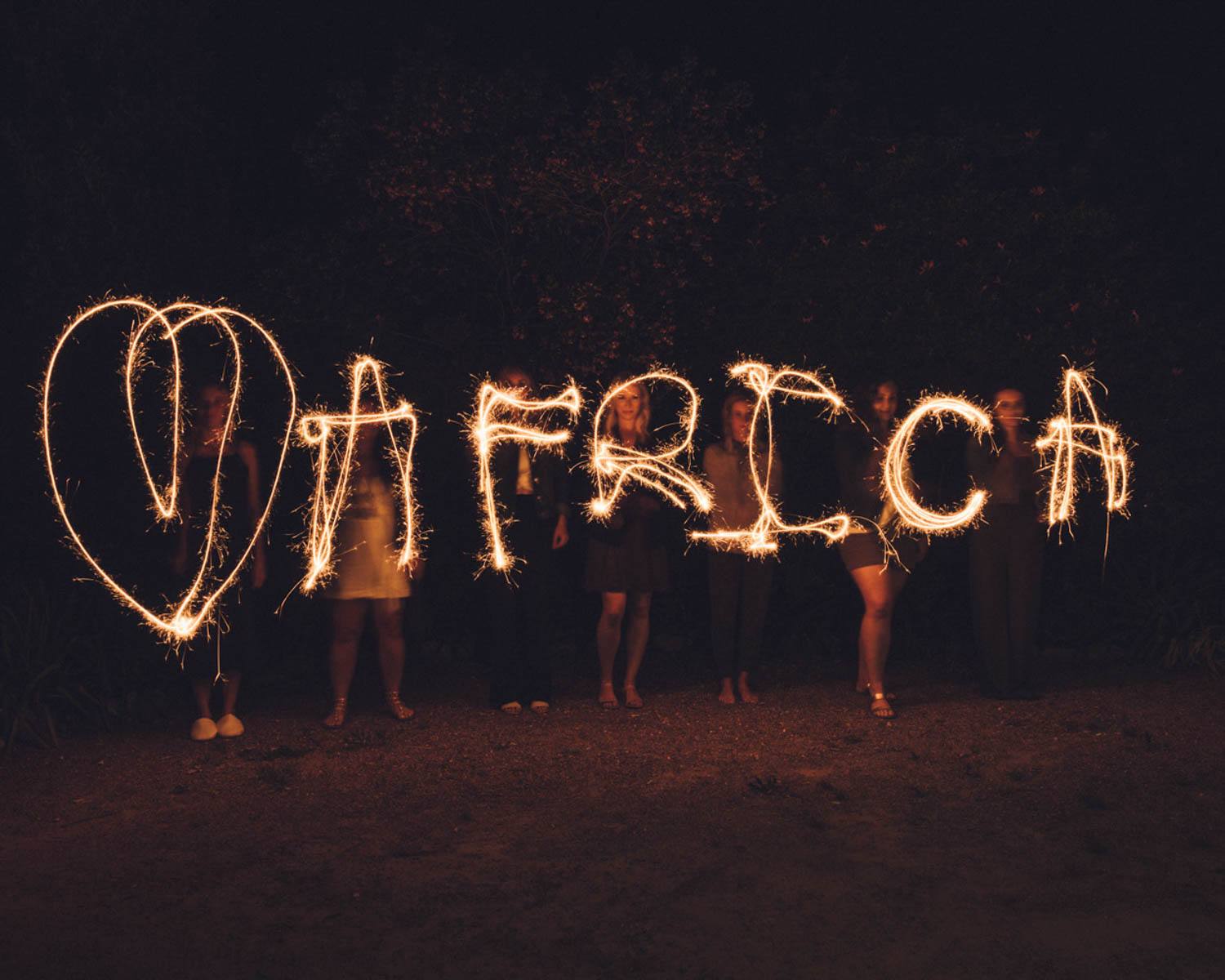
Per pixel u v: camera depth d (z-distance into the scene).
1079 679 9.11
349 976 4.39
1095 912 4.80
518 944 4.62
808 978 4.31
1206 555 10.49
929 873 5.25
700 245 11.42
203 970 4.45
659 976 4.35
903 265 10.75
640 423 8.50
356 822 6.09
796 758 7.13
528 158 11.37
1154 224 12.48
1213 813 5.99
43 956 4.58
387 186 11.21
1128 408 10.36
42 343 9.80
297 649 9.82
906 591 10.11
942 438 10.15
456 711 8.39
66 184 10.38
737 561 8.57
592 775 6.86
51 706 7.95
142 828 6.07
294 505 9.80
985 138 11.91
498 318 12.30
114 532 9.28
